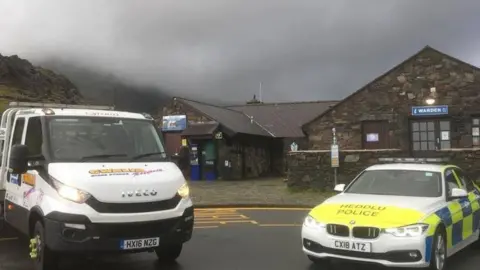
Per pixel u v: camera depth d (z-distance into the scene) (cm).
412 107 2200
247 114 3534
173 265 776
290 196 1825
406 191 782
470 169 1695
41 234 682
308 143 2416
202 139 2759
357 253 656
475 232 860
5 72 7075
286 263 784
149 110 3055
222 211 1518
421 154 2175
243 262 792
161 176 708
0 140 923
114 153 743
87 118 770
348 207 711
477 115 2083
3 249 873
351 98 2331
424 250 644
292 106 3678
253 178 2878
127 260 814
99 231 634
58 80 8600
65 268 760
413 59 2211
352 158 1872
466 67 2112
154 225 671
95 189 647
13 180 834
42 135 734
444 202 745
